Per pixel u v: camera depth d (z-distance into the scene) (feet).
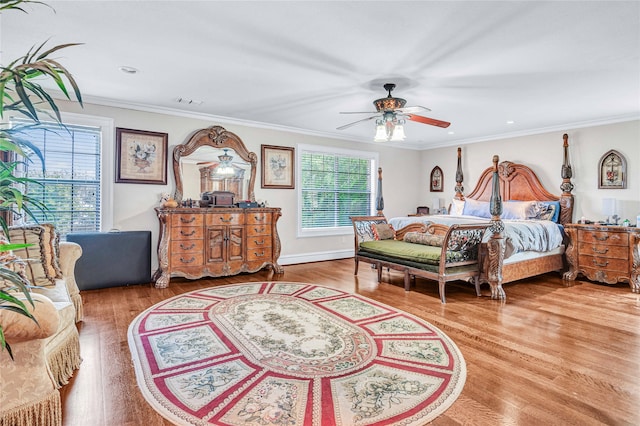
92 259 13.20
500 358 7.63
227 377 6.75
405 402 5.92
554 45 8.73
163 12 7.37
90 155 13.87
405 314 10.61
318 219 20.52
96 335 8.77
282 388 6.35
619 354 7.88
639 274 13.57
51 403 5.15
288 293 12.90
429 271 12.43
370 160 22.75
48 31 8.16
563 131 17.76
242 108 14.97
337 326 9.53
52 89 12.48
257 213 16.05
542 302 12.03
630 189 15.67
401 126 12.23
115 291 13.09
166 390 6.26
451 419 5.47
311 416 5.51
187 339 8.57
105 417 5.48
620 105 14.03
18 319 4.72
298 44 8.82
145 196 14.99
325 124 17.98
